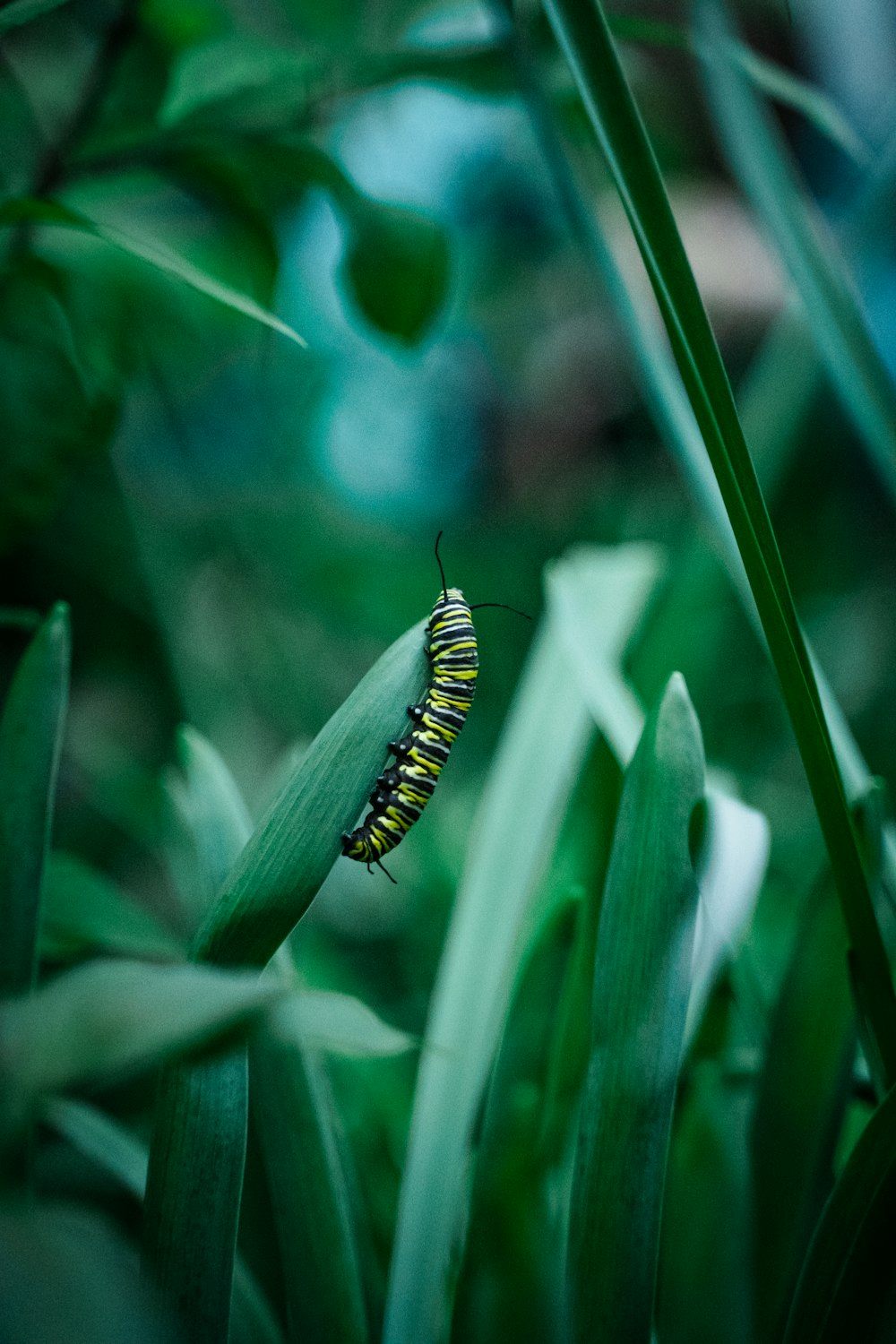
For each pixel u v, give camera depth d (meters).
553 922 0.61
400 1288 0.57
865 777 0.61
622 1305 0.56
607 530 1.32
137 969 0.50
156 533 1.05
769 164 0.65
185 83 0.64
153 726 1.04
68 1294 0.48
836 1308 0.56
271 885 0.54
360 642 1.18
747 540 0.55
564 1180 0.60
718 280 1.38
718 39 0.65
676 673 0.57
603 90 0.54
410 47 0.66
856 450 1.26
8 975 0.56
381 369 1.19
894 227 0.76
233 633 1.09
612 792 0.63
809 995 0.58
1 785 0.56
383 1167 0.65
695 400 0.55
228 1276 0.55
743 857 0.56
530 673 0.65
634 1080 0.56
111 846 0.97
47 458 0.67
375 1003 0.76
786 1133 0.58
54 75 0.74
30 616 0.62
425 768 0.61
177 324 0.72
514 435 1.40
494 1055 0.62
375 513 1.30
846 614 1.21
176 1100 0.55
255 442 1.12
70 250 0.68
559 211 1.24
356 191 0.65
